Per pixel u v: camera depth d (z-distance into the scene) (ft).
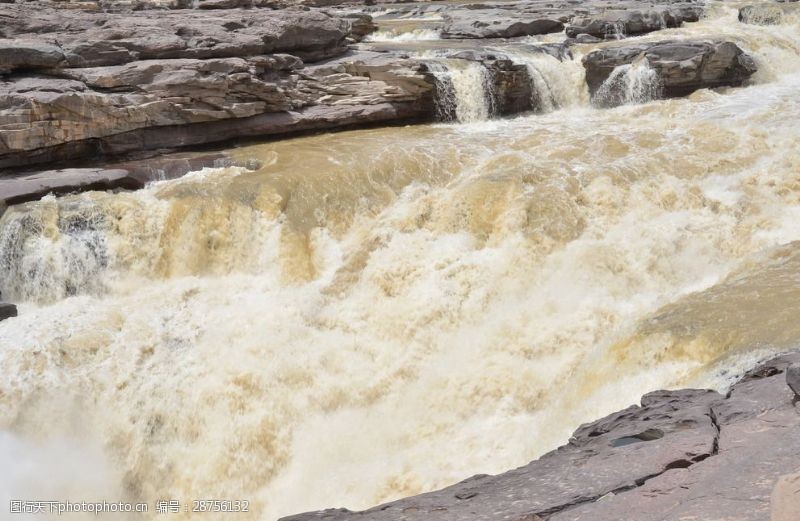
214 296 54.03
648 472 20.27
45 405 46.60
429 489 40.27
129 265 56.03
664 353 38.47
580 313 49.32
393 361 50.88
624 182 58.49
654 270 52.90
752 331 36.91
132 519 45.83
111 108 65.77
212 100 69.92
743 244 53.78
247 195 57.82
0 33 70.23
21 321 50.90
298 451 46.65
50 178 59.52
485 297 53.01
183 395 47.65
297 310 52.70
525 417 44.88
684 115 71.77
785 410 21.70
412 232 57.41
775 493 15.01
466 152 66.23
